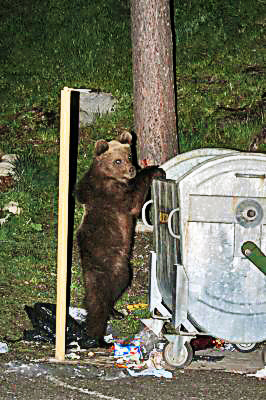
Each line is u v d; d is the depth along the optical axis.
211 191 6.25
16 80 15.52
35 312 7.84
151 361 6.65
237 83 14.55
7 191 11.70
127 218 7.96
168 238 6.65
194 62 15.38
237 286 6.35
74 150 12.62
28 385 5.93
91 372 6.36
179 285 6.28
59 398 5.61
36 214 11.20
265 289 6.38
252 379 6.22
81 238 7.83
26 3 18.67
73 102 13.61
